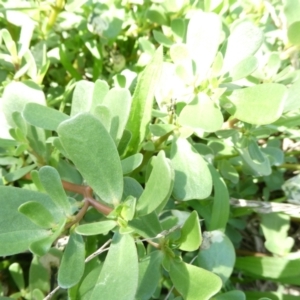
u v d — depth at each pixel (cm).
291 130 15
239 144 13
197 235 9
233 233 16
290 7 13
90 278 10
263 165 13
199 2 17
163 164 8
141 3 17
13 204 9
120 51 19
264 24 17
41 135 12
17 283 14
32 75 15
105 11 17
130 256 9
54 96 17
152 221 10
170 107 12
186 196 11
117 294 8
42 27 16
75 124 8
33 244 8
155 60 11
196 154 11
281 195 18
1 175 13
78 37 18
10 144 12
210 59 11
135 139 12
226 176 15
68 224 9
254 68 10
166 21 17
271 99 10
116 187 9
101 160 9
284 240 16
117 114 10
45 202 10
